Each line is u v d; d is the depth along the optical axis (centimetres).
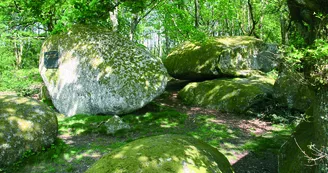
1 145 505
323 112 320
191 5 1683
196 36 1130
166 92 1215
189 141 416
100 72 831
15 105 578
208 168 346
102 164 339
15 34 1348
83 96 838
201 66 1155
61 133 703
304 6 316
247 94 912
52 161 546
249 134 723
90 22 926
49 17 1115
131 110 823
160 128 759
